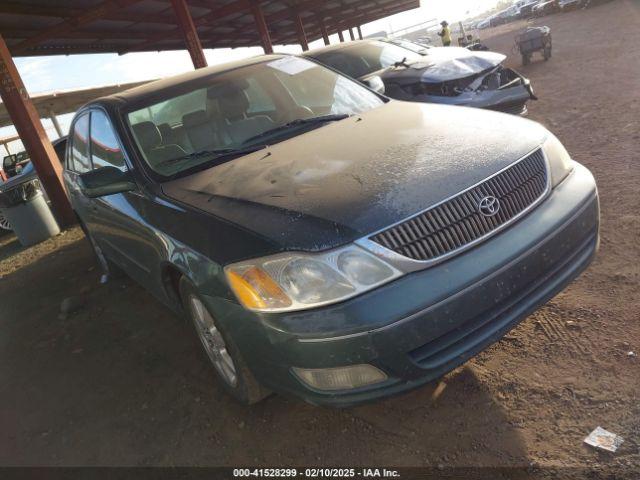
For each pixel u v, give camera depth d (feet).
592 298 9.39
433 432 7.53
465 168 7.33
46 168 28.19
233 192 8.22
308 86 12.19
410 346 6.38
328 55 25.26
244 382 8.20
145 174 10.07
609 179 13.99
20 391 11.96
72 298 15.87
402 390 6.56
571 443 6.69
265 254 6.68
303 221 6.81
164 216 8.89
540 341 8.71
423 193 6.90
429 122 9.21
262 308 6.68
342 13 94.02
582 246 8.04
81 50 49.16
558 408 7.29
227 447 8.37
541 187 7.79
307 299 6.44
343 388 6.58
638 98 20.75
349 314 6.30
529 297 7.31
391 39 27.86
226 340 7.84
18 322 16.31
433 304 6.41
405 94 20.21
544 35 38.29
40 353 13.64
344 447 7.73
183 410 9.59
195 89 11.44
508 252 6.97
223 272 7.08
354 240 6.44
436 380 6.69
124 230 11.02
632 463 6.17
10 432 10.42
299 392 6.95
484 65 19.97
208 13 53.78
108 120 11.22
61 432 9.95
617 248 10.73
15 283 20.95
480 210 7.01
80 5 36.22
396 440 7.59
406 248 6.54
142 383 10.87
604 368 7.73
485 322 6.88
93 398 10.83
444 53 23.73
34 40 38.50
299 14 70.69
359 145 8.70
